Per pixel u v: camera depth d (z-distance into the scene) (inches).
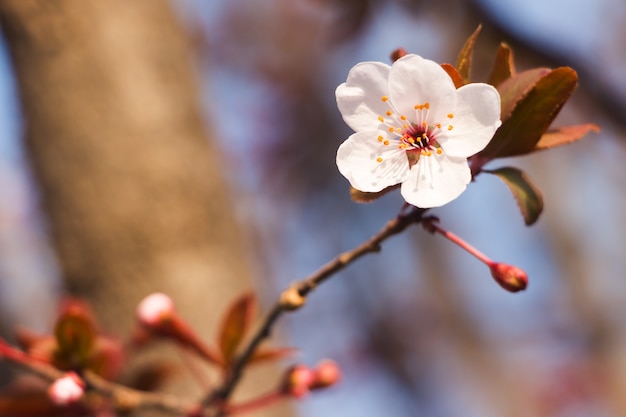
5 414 14.8
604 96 18.0
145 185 17.9
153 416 15.8
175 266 17.5
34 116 18.4
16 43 18.6
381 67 13.1
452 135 13.1
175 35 19.9
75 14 18.6
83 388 14.6
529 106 13.2
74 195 17.8
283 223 36.6
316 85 37.7
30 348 14.7
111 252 17.6
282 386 15.0
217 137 20.1
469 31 18.1
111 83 18.4
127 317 17.4
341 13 19.5
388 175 13.1
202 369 16.8
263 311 18.6
